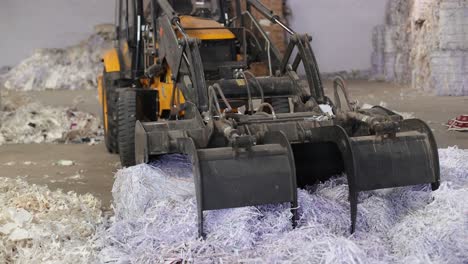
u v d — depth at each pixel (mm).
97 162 8250
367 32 21203
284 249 4035
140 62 7379
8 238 4660
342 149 4500
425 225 4273
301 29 21234
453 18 14109
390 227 4441
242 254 4117
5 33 22484
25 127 10586
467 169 5285
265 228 4328
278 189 4379
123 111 6855
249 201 4332
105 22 22688
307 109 5656
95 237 4625
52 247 4512
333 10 21188
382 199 4645
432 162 4684
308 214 4441
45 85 20453
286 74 6184
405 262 3939
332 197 4770
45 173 7602
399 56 17906
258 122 5105
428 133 4711
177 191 4758
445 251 4035
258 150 4445
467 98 13672
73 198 5828
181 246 4219
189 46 5574
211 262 4039
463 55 14133
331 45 21375
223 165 4355
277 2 19359
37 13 22516
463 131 9453
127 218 4703
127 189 4805
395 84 17812
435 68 14406
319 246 3969
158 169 4996
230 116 5051
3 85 20672
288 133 5066
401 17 17812
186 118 5766
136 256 4246
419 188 4809
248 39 6863
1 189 6031
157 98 6941
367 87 17312
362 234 4383
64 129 10633
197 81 5469
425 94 14758
